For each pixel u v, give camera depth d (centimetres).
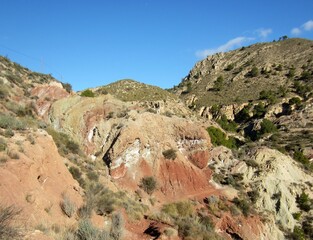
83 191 2441
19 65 4812
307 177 4862
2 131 2183
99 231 1952
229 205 3566
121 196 2844
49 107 3747
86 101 3853
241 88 13088
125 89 9369
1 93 3388
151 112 4256
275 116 10569
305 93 11200
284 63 14150
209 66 16988
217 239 2619
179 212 3106
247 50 17075
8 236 1302
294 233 3850
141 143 3509
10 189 1708
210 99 12888
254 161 4572
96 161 3278
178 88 15725
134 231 2405
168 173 3541
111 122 3703
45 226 1695
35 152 2184
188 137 4084
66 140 3200
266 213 3875
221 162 4412
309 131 8875
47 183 2083
